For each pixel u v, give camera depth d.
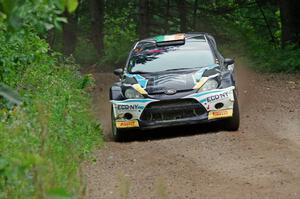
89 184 20.28
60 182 16.19
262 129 27.83
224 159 22.86
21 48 29.47
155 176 21.19
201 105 27.44
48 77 31.78
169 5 71.12
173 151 24.69
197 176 20.88
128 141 28.36
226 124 27.83
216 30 70.06
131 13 76.06
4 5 9.63
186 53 30.58
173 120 27.59
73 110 28.97
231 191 18.94
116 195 19.00
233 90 27.78
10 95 11.24
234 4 69.94
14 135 17.80
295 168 20.97
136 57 30.92
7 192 14.52
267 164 21.69
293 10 57.44
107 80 50.69
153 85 28.03
